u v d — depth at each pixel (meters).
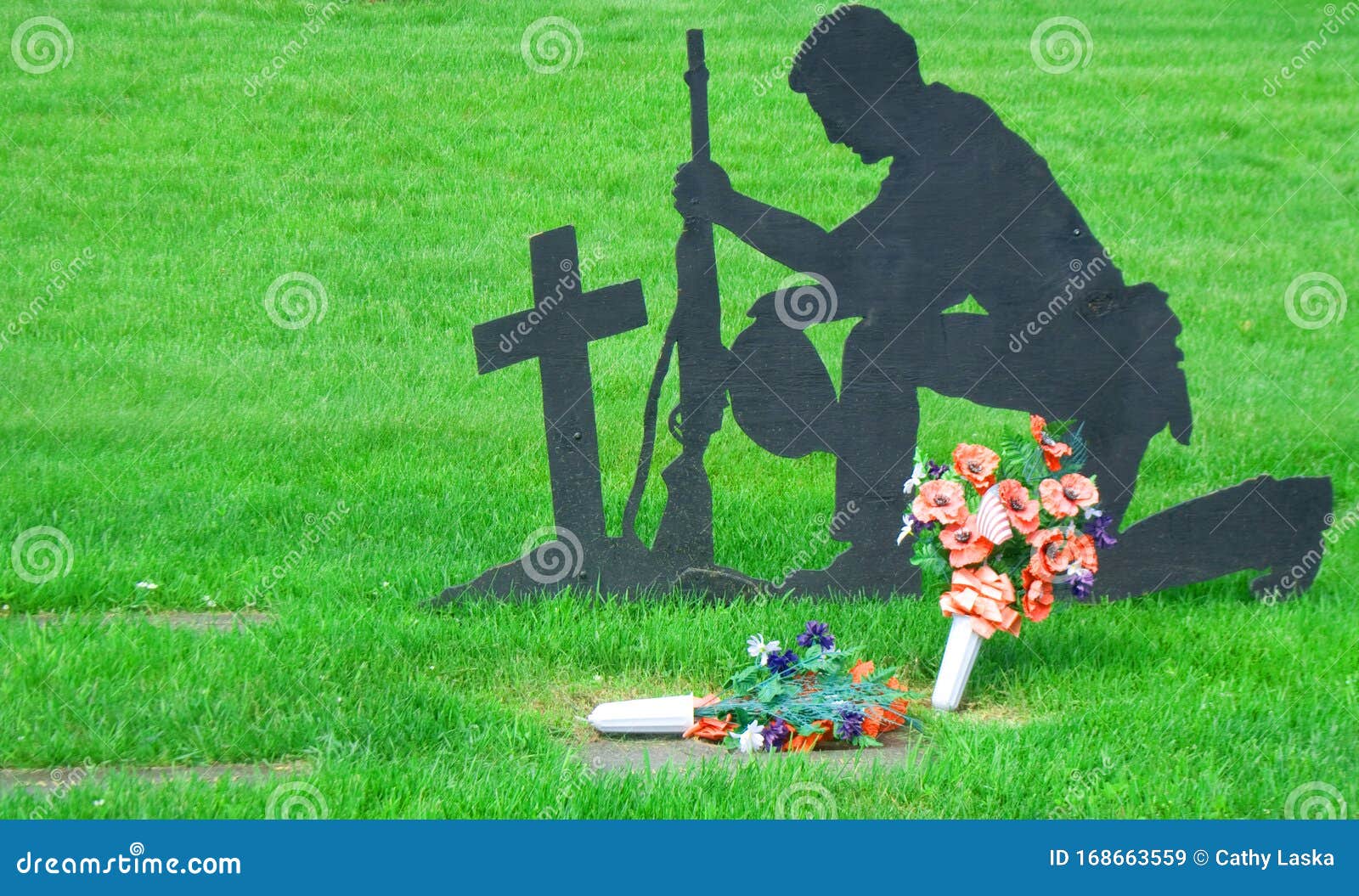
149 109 15.50
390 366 9.86
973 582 5.11
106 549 6.50
